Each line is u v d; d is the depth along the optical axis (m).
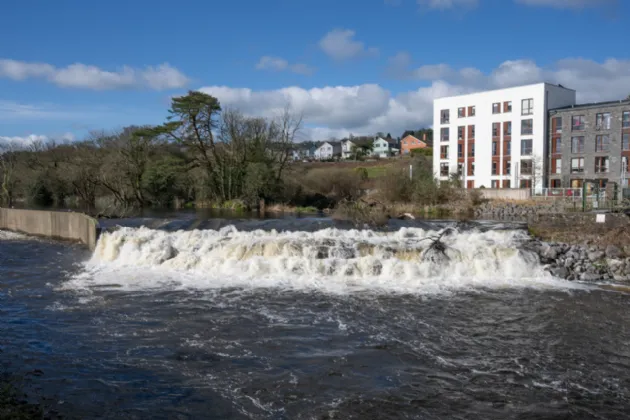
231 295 16.80
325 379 10.25
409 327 13.52
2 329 13.41
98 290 17.67
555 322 13.95
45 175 59.28
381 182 51.00
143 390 9.71
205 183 52.91
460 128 72.12
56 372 10.52
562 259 20.41
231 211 47.06
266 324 13.77
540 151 64.31
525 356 11.52
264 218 37.28
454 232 24.72
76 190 56.59
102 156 55.69
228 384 10.01
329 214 43.22
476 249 20.06
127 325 13.76
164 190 54.78
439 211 45.03
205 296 16.70
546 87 64.25
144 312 14.95
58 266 22.22
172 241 23.58
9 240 31.80
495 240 22.58
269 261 19.80
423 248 20.23
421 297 16.48
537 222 29.03
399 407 9.07
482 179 69.88
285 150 54.56
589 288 17.66
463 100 71.56
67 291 17.55
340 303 15.80
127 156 52.94
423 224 30.58
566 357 11.45
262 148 53.53
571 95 68.00
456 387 9.90
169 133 48.88
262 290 17.44
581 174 61.84
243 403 9.21
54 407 8.85
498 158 68.38
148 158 54.81
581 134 61.78
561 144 63.53
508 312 14.88
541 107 64.06
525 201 47.22
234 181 52.16
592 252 21.03
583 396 9.51
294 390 9.75
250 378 10.30
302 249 20.39
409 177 50.03
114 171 52.88
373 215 32.28
